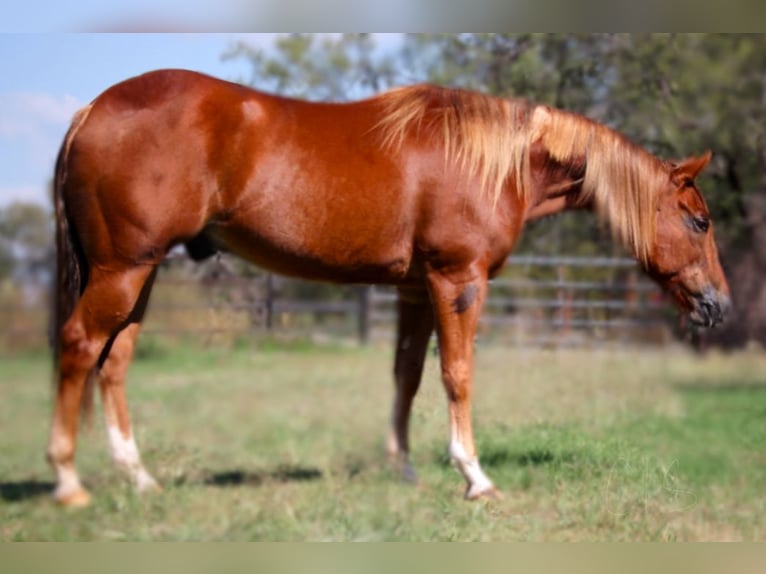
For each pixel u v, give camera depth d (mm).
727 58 10609
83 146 4102
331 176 4352
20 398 8258
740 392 9195
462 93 4750
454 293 4586
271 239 4391
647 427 6852
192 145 4145
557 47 10062
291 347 12750
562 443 5855
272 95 4492
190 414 7426
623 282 12875
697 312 5199
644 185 4977
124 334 4602
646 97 10070
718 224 12148
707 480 5277
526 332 12828
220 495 4578
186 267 10898
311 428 6828
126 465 4582
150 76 4223
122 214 4105
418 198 4504
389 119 4539
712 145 11016
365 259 4531
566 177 4992
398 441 5070
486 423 6715
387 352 12484
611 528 4219
